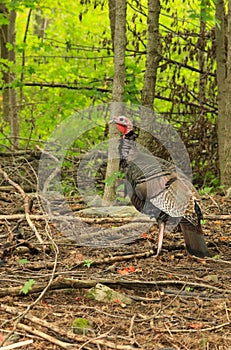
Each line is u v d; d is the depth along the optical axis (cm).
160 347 645
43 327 670
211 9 1605
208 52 1791
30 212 1116
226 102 1557
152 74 1655
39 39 2108
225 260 952
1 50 2184
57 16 2250
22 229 1038
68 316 714
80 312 729
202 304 765
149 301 774
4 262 898
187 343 655
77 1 2102
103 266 907
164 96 2041
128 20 1988
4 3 1977
